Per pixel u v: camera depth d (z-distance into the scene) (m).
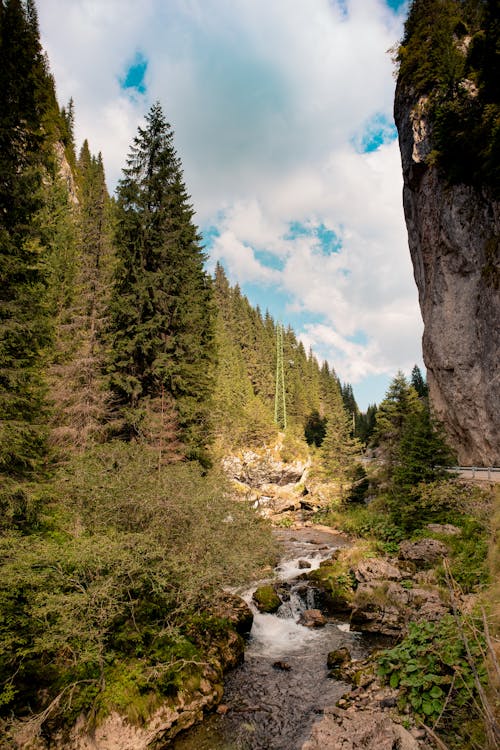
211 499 11.14
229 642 10.82
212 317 25.05
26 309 10.95
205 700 8.57
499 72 21.45
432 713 6.36
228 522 11.59
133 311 18.16
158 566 8.68
